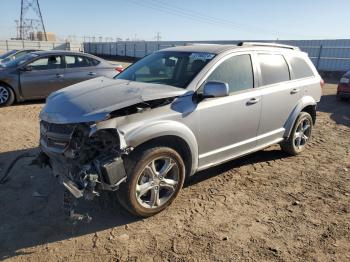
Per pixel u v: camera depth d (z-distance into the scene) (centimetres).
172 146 398
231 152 462
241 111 454
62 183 343
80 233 357
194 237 354
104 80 458
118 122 345
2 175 481
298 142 587
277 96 510
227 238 354
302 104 560
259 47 508
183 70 436
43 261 314
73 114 346
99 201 420
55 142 364
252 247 341
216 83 386
